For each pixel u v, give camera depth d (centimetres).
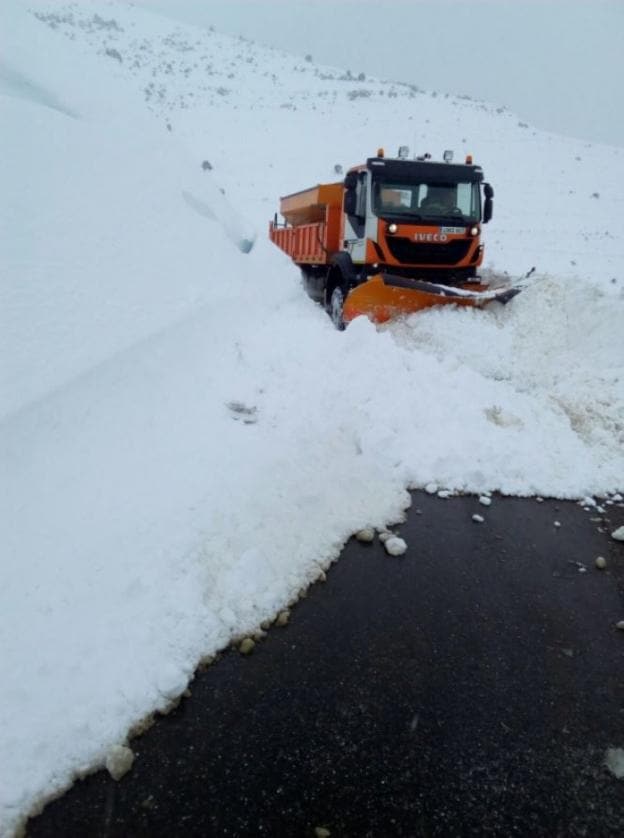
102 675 306
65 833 248
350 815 256
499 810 260
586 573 420
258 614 363
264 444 514
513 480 522
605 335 714
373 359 653
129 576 362
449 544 445
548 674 333
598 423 594
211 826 251
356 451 540
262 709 306
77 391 489
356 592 392
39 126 743
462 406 594
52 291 568
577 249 1838
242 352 679
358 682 323
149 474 455
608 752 288
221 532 409
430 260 876
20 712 283
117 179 790
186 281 745
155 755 281
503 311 794
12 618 326
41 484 414
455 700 314
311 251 1135
